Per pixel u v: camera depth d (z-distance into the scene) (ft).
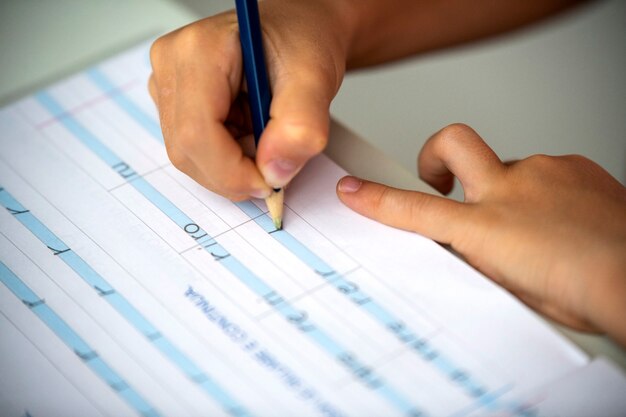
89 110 1.93
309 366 1.36
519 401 1.30
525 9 2.44
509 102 3.17
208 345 1.41
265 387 1.34
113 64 2.04
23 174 1.78
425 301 1.47
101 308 1.49
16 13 2.19
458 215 1.59
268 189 1.59
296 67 1.65
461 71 3.26
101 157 1.82
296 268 1.54
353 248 1.58
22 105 1.95
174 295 1.50
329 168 1.76
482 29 2.43
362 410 1.30
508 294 1.47
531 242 1.54
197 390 1.34
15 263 1.58
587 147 3.06
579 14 3.61
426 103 3.08
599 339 1.43
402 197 1.62
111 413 1.32
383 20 2.17
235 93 1.73
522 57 3.39
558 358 1.37
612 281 1.46
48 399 1.35
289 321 1.44
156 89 1.80
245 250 1.59
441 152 1.77
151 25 2.15
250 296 1.49
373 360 1.37
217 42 1.67
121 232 1.64
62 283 1.54
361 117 2.98
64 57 2.07
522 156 2.98
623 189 1.74
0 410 1.34
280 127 1.51
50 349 1.42
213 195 1.72
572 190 1.65
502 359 1.37
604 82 3.32
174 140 1.63
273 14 1.80
